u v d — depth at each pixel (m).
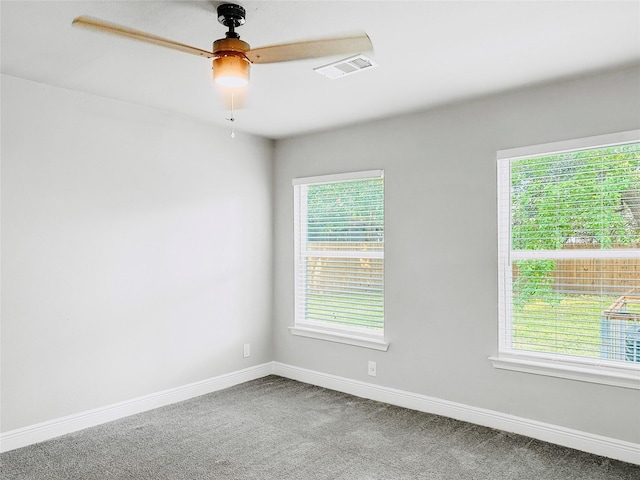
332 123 4.04
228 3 2.02
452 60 2.66
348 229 4.23
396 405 3.80
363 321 4.11
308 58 2.06
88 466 2.74
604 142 2.86
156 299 3.74
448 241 3.54
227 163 4.29
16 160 2.99
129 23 2.24
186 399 3.94
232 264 4.34
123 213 3.53
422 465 2.76
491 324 3.33
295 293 4.58
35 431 3.07
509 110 3.25
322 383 4.32
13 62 2.74
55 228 3.17
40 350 3.11
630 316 2.84
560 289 3.11
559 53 2.57
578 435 2.95
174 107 3.64
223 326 4.26
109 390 3.45
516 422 3.20
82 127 3.30
